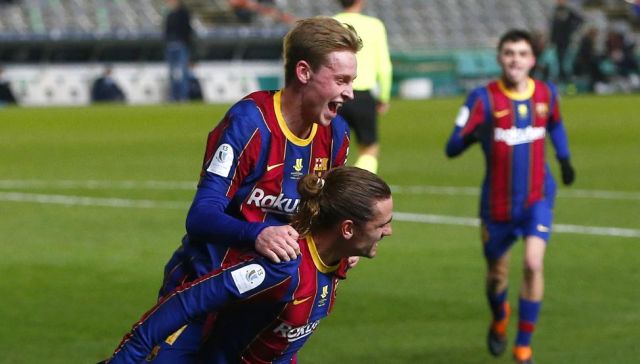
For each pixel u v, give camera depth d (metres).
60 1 75.75
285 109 9.30
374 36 24.30
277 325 8.69
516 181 15.07
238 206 9.46
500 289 14.52
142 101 68.69
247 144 9.19
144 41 71.31
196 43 71.75
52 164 36.50
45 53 70.69
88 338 15.12
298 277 8.48
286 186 9.45
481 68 75.25
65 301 17.17
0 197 28.66
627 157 37.94
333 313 16.36
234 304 8.52
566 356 14.12
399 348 14.62
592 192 29.14
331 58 9.03
